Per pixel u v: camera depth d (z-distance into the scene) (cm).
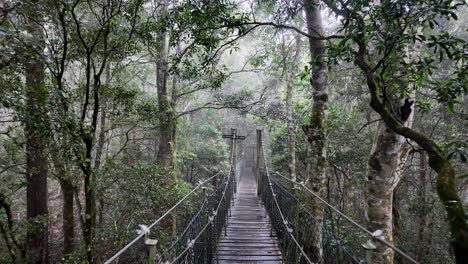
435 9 148
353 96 695
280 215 401
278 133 880
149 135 743
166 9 507
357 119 663
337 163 644
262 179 728
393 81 190
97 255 404
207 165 1104
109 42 343
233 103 670
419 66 176
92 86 337
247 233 473
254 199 794
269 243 427
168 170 521
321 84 343
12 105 232
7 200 366
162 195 448
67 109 268
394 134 254
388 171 259
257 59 757
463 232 91
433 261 530
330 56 195
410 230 595
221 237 449
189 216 435
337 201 823
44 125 242
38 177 498
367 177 272
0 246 443
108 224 482
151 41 377
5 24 243
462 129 465
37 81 293
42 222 440
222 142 1199
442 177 113
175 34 306
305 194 392
